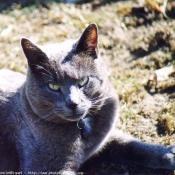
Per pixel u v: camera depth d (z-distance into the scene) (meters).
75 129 4.52
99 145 4.74
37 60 4.34
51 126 4.49
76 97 4.21
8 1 7.88
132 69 6.26
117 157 4.97
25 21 7.32
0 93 4.91
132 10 7.21
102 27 6.99
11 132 4.77
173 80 5.94
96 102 4.49
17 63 6.50
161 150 4.81
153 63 6.28
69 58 4.34
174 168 4.74
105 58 6.46
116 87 5.88
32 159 4.52
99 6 7.50
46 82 4.36
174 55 6.34
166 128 5.24
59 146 4.50
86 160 4.91
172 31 6.70
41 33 7.03
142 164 4.86
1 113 4.82
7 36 7.01
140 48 6.55
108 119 4.66
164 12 7.04
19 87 4.89
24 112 4.61
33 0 7.79
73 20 7.22
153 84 5.95
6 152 4.78
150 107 5.61
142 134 5.24
